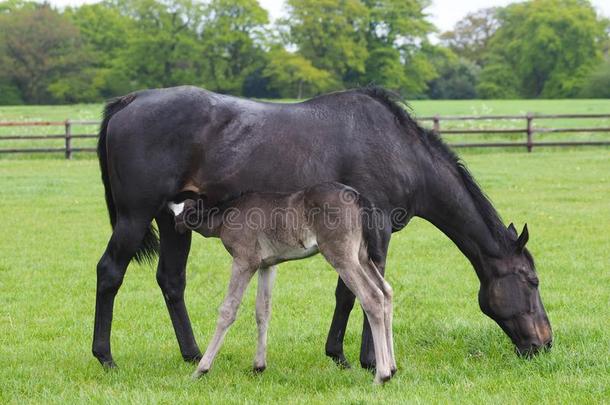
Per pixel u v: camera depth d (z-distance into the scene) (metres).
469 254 6.69
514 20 92.25
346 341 7.32
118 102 6.69
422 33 81.12
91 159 26.19
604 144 26.73
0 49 74.56
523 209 14.85
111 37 84.94
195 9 77.75
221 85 79.44
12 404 5.49
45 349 7.05
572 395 5.32
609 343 6.60
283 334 7.50
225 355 6.83
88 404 5.38
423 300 8.68
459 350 6.77
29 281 9.86
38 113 50.16
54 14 77.81
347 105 6.45
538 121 37.56
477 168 21.66
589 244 11.60
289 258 6.12
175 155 6.37
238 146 6.30
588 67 85.75
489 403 5.22
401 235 12.75
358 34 79.50
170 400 5.40
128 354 6.91
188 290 9.43
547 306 8.23
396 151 6.38
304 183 6.25
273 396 5.61
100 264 6.46
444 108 53.41
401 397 5.39
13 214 15.03
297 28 77.62
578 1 89.19
